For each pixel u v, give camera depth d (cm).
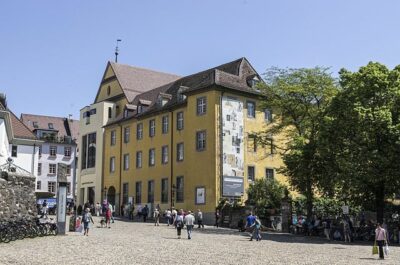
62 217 3219
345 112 3516
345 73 3775
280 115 4684
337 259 2258
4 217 3067
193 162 5197
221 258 2164
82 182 7500
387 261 2222
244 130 5222
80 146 7688
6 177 3164
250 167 5216
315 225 3872
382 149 3400
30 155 5312
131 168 6444
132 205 5594
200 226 4422
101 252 2272
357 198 3791
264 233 4028
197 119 5206
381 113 3350
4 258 1986
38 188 9325
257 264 1994
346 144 3562
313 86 4394
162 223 4816
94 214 6356
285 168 4241
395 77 3581
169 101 5991
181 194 5394
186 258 2123
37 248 2391
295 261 2130
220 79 5156
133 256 2147
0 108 4325
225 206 4700
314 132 4156
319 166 3862
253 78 5397
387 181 3416
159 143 5928
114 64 7594
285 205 4306
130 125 6600
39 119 10075
